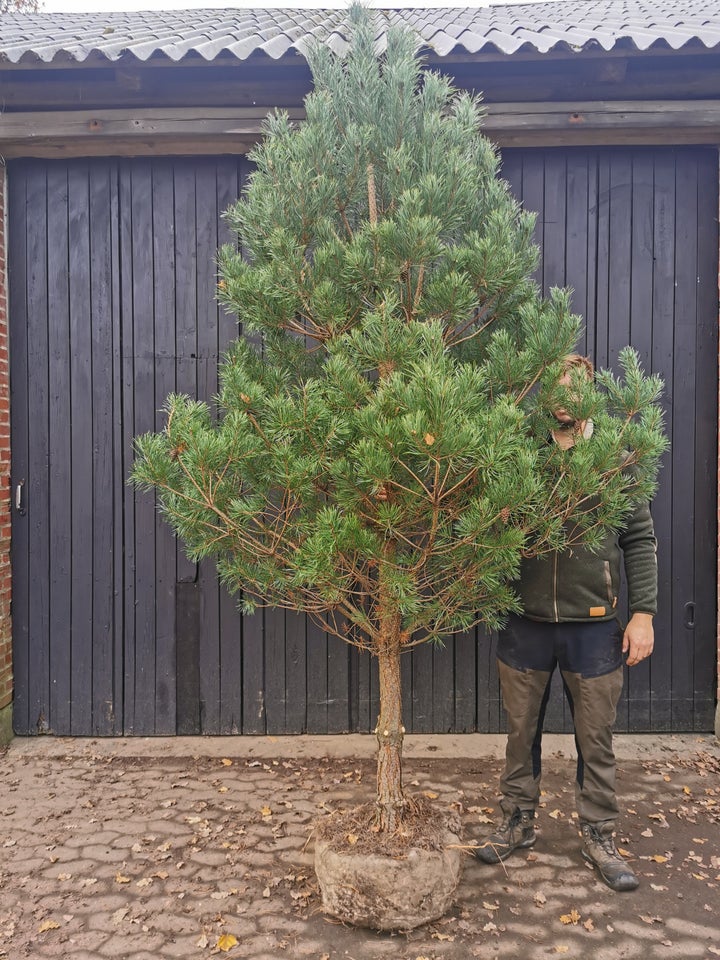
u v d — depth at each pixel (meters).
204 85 3.74
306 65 3.58
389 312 2.29
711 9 4.82
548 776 3.55
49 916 2.51
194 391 4.02
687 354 3.97
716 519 3.97
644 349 3.97
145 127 3.76
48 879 2.71
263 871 2.76
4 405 3.97
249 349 2.71
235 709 4.04
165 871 2.76
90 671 4.06
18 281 4.05
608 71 3.60
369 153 2.55
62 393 4.05
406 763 3.69
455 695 3.99
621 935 2.39
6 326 4.02
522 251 2.67
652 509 3.97
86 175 4.03
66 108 3.84
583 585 2.62
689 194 3.96
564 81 3.70
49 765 3.73
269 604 2.63
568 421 2.46
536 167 3.96
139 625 4.05
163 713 4.05
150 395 4.04
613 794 2.69
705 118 3.67
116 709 4.06
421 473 2.19
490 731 3.98
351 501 2.23
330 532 2.14
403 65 2.58
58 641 4.07
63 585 4.06
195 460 2.17
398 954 2.30
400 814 2.56
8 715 4.01
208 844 2.95
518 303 2.68
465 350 2.70
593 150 3.95
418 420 1.95
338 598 2.37
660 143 3.90
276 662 4.02
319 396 2.21
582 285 3.96
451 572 2.44
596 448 2.30
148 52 3.56
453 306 2.43
